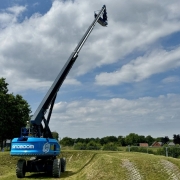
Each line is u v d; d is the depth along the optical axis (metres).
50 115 17.77
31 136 16.33
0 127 42.12
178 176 14.16
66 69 18.81
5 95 43.50
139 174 14.23
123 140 100.88
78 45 19.84
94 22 21.36
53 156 17.05
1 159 23.59
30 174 18.25
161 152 28.31
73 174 17.03
